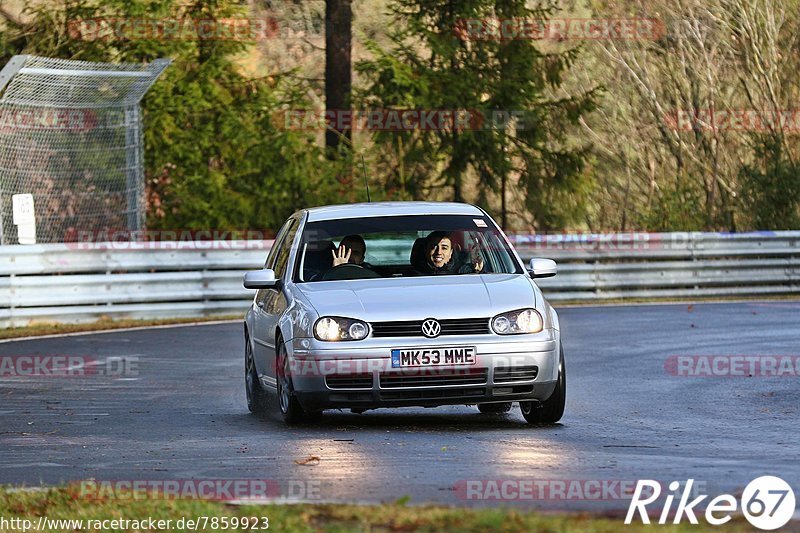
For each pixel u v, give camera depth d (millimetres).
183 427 28094
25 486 20531
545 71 90188
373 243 35344
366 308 26594
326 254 29438
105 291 57500
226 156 77812
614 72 107062
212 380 37844
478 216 30594
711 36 101562
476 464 21719
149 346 47219
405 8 91188
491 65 88938
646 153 108000
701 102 103062
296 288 28359
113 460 23234
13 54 82125
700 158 104562
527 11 89500
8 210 64625
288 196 77375
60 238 68500
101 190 70250
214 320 58562
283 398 27812
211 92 77688
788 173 86438
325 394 26281
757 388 34469
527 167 91000
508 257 29578
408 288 27531
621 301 68125
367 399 26266
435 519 15922
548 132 89938
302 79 82688
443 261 29438
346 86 81312
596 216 110812
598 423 27984
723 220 89188
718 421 28234
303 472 21109
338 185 78125
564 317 57688
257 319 30922
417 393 26266
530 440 25016
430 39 84688
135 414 30656
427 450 23547
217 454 23609
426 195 91188
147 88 64625
